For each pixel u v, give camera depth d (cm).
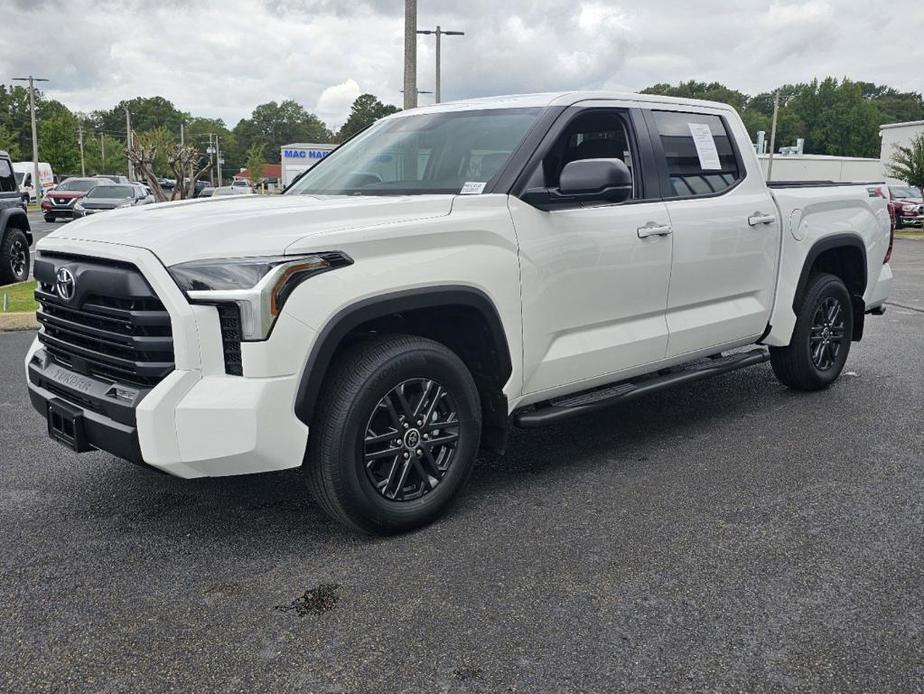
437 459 366
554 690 250
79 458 455
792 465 442
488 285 362
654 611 293
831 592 306
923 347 758
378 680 255
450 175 404
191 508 387
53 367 362
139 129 15188
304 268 308
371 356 333
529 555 337
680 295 457
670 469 437
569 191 367
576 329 408
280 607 297
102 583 315
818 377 575
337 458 327
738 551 340
